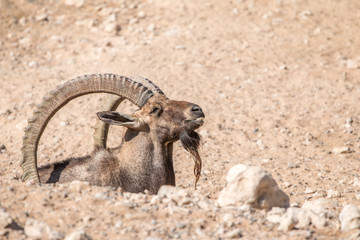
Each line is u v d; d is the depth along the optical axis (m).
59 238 14.80
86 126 35.91
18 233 14.98
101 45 49.66
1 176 28.94
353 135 35.31
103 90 21.73
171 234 15.45
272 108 38.84
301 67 45.38
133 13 57.00
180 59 45.97
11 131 35.28
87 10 57.97
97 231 15.41
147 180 21.59
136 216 16.38
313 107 39.12
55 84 41.81
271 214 17.34
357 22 53.69
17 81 42.44
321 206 19.02
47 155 32.75
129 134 21.92
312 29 52.53
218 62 45.81
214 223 16.48
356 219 16.94
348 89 41.72
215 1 59.22
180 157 32.50
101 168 22.09
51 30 53.53
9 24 53.81
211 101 39.41
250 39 50.25
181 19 54.91
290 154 32.94
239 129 36.16
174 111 21.48
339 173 30.02
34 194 17.42
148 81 22.69
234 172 20.11
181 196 17.84
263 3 58.78
